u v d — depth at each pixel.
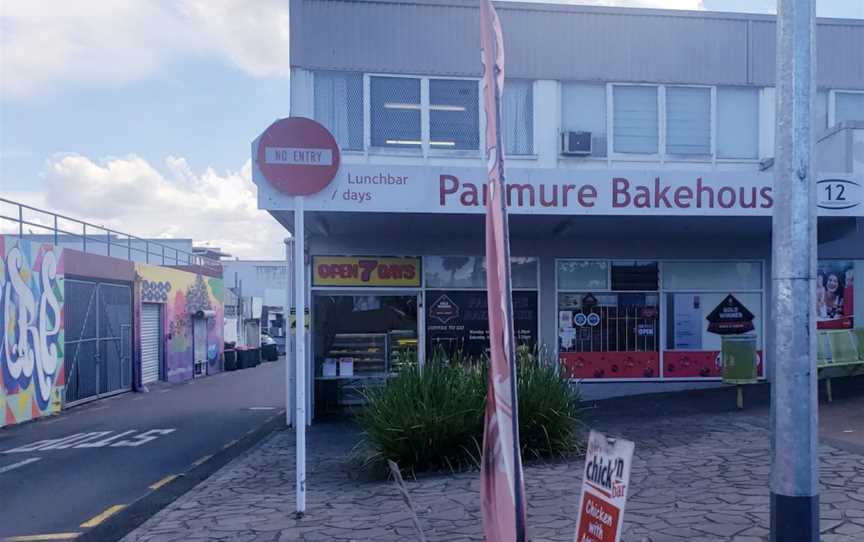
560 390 8.75
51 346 16.41
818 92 14.99
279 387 22.36
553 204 10.89
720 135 14.62
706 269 14.12
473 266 13.62
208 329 29.11
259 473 8.85
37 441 12.56
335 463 9.31
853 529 5.44
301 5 13.73
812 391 4.19
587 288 13.94
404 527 6.27
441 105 13.98
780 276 4.26
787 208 4.24
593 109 14.40
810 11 4.26
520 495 3.06
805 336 4.18
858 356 12.13
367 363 13.74
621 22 14.41
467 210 10.75
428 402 8.41
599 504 3.23
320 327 13.78
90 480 9.20
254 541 6.07
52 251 16.66
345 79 13.85
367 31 13.83
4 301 14.42
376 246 13.41
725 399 12.51
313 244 13.30
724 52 14.59
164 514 7.09
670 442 9.05
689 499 6.52
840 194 11.26
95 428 13.98
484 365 9.04
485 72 3.38
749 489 6.75
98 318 19.52
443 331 13.53
